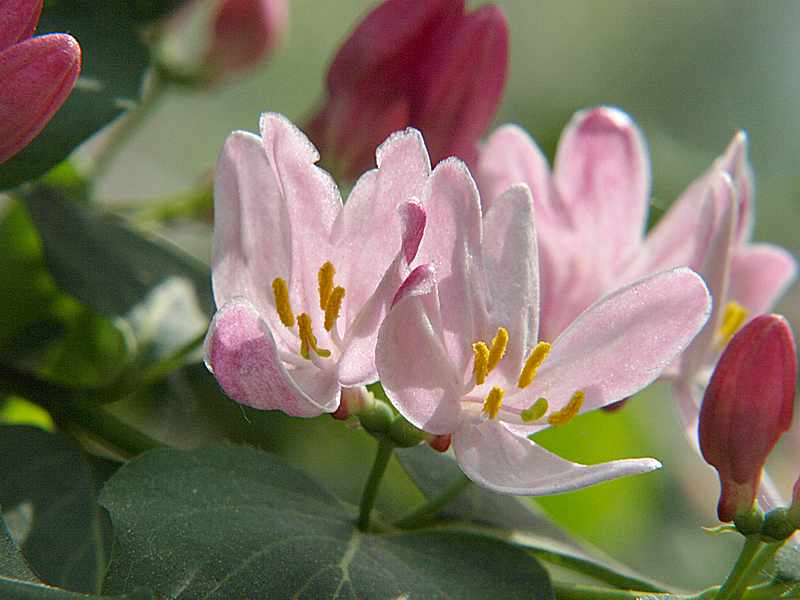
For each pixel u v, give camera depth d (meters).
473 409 0.17
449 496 0.19
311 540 0.17
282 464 0.18
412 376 0.17
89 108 0.19
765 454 0.17
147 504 0.17
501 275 0.17
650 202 0.24
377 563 0.17
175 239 0.26
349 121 0.22
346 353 0.17
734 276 0.21
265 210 0.17
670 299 0.17
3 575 0.16
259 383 0.16
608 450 0.25
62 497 0.19
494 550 0.18
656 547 0.26
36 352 0.22
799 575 0.18
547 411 0.17
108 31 0.20
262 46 0.25
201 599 0.17
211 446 0.18
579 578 0.24
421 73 0.21
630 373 0.17
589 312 0.17
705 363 0.20
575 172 0.21
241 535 0.17
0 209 0.22
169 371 0.21
